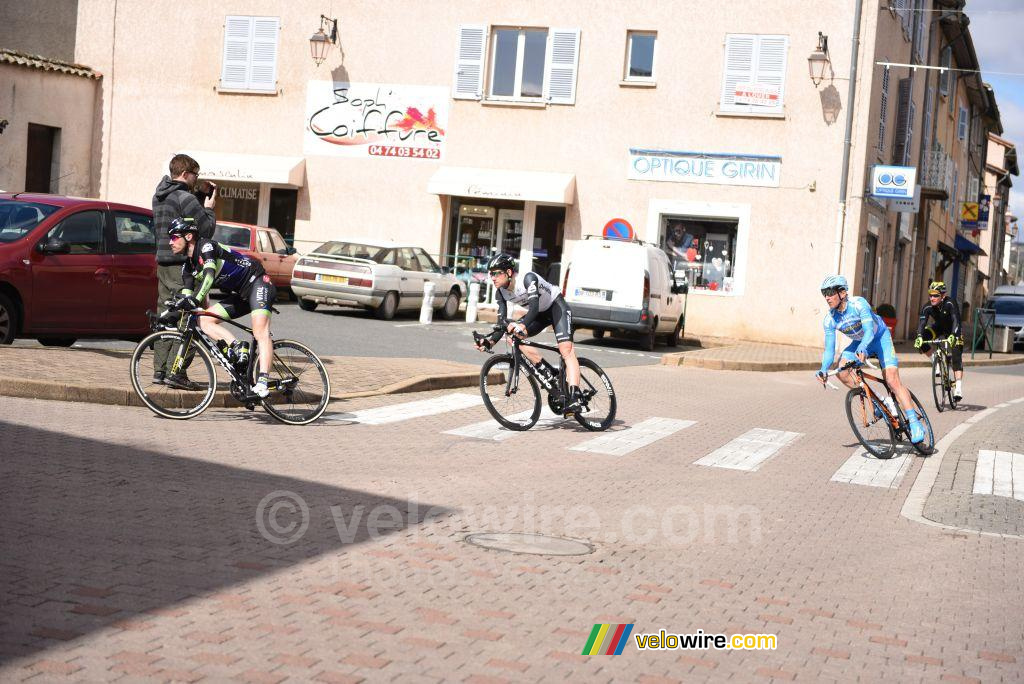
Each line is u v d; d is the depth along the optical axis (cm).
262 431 974
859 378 1089
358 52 2894
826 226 2672
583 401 1130
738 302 2725
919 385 1984
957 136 4366
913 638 521
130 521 625
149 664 415
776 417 1372
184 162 1076
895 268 3334
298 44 2922
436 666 438
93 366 1148
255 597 509
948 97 3991
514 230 2850
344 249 2348
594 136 2791
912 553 702
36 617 455
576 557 632
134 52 2980
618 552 653
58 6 3294
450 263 2858
